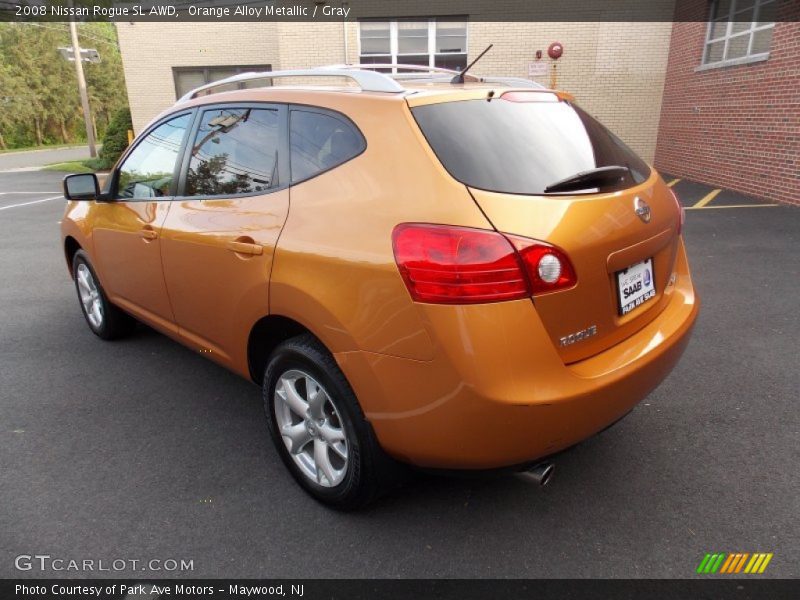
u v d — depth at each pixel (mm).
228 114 2850
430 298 1858
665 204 2514
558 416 1912
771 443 2898
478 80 2863
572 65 13672
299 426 2500
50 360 4039
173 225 2973
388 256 1950
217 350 2922
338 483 2361
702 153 11852
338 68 2723
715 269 5875
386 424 2055
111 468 2793
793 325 4371
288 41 13930
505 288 1832
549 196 1990
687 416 3158
